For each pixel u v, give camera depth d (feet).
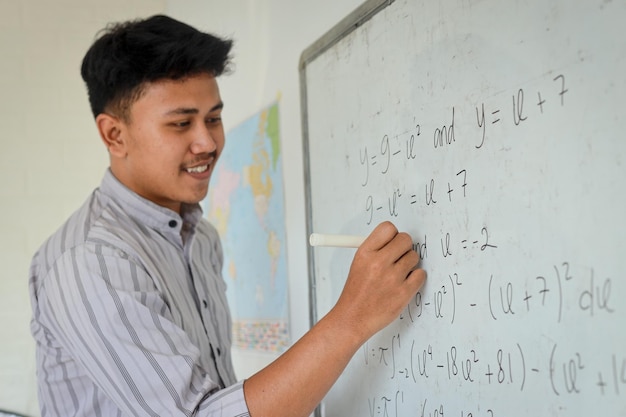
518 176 2.66
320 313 4.46
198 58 3.40
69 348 3.41
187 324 3.85
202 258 4.61
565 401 2.43
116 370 3.13
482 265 2.87
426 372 3.28
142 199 3.85
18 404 7.61
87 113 8.09
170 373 3.09
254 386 3.01
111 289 3.16
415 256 3.25
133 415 3.16
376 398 3.75
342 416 4.13
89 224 3.56
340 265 4.15
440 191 3.15
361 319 3.06
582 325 2.36
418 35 3.30
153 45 3.33
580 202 2.36
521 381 2.65
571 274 2.40
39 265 3.69
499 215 2.77
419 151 3.31
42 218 7.84
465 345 2.99
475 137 2.90
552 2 2.48
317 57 4.43
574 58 2.38
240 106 6.17
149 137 3.48
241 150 6.10
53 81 7.98
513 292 2.69
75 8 8.09
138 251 3.52
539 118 2.55
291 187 5.05
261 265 5.68
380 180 3.67
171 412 3.05
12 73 7.86
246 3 5.97
